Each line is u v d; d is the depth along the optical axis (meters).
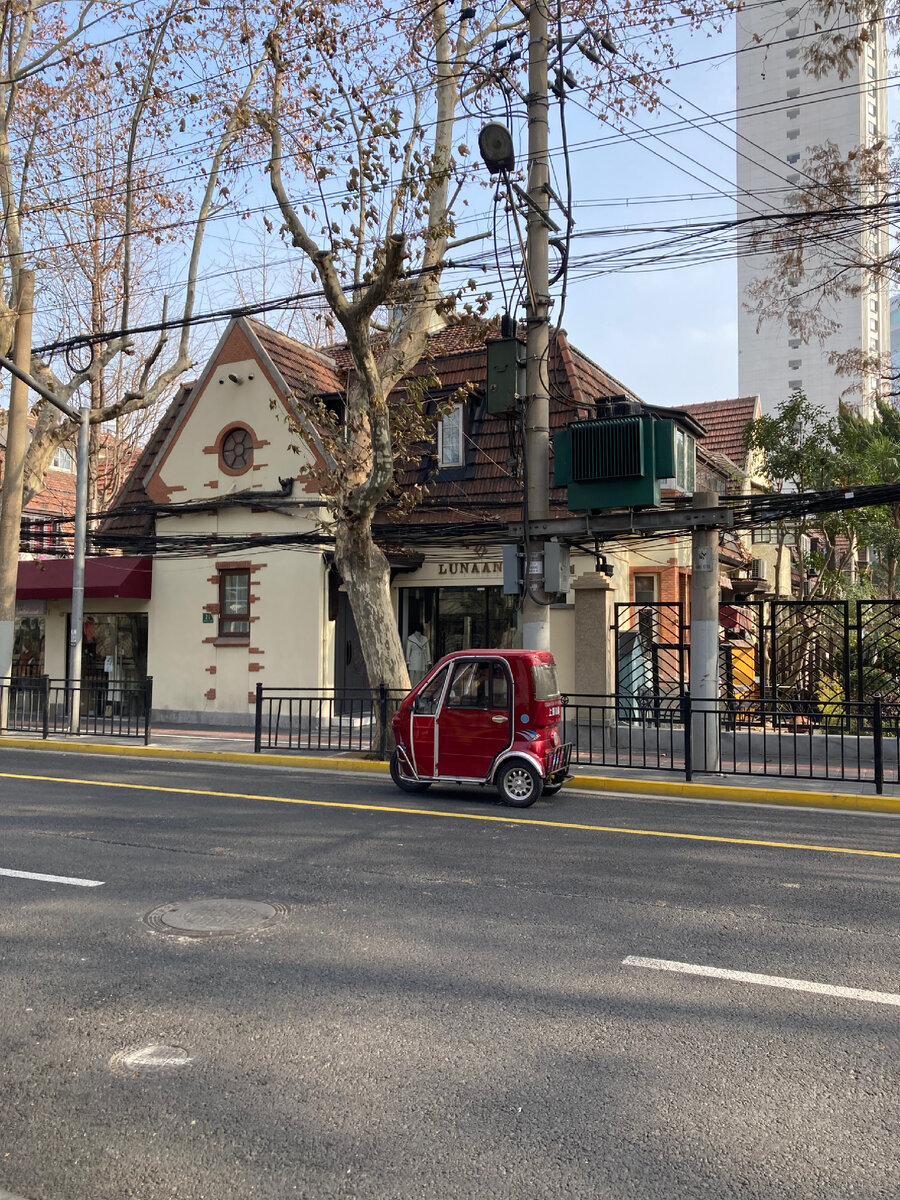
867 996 5.00
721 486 22.61
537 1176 3.35
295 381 19.83
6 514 18.80
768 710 15.94
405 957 5.55
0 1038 4.49
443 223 12.87
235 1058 4.27
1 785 12.21
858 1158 3.46
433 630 19.53
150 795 11.43
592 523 12.76
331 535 18.56
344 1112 3.79
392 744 14.37
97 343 19.84
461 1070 4.14
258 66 15.15
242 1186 3.30
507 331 13.26
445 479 18.98
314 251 12.89
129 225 18.45
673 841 8.88
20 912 6.42
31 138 18.84
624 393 20.98
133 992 5.02
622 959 5.54
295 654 19.06
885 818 10.41
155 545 20.44
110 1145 3.57
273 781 12.80
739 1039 4.47
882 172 13.34
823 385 67.44
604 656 16.61
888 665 16.84
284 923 6.18
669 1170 3.38
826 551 23.62
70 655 18.14
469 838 8.91
